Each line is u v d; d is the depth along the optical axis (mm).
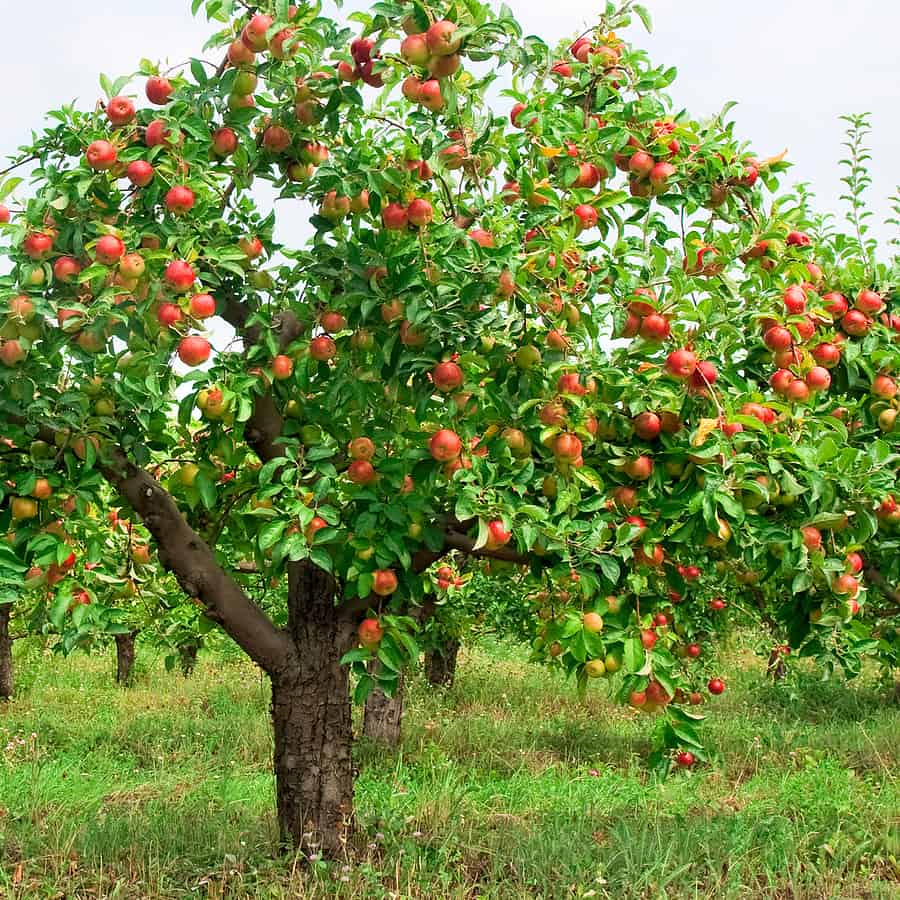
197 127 4582
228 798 7418
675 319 4391
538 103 4922
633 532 4312
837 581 4453
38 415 4375
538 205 4516
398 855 5672
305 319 5043
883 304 5176
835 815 6859
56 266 4340
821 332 4953
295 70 4816
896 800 7340
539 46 4395
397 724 10352
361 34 4488
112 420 4625
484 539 4176
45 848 5930
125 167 4512
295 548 4414
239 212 5285
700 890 5426
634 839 5965
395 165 4715
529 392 4449
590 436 4387
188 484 4969
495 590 11695
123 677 14930
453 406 4371
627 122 4980
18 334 4152
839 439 4703
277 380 5164
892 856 6027
